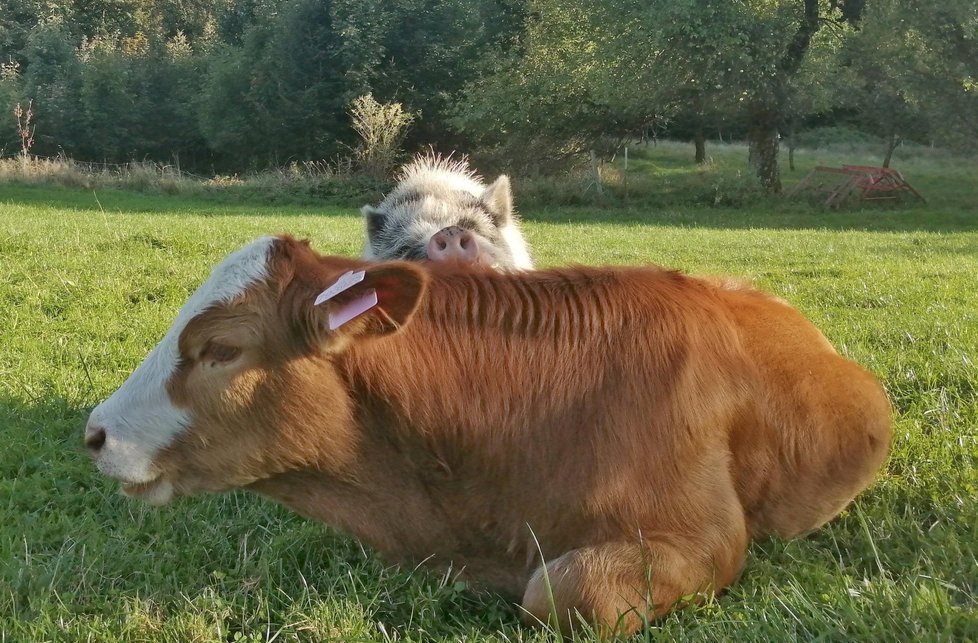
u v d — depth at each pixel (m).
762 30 17.47
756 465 2.57
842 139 30.05
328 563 2.64
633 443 2.45
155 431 2.40
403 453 2.46
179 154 28.22
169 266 5.74
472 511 2.48
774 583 2.46
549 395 2.47
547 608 2.36
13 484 2.90
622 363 2.49
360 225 10.21
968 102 18.38
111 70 26.80
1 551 2.64
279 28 24.56
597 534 2.44
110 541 2.68
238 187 18.12
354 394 2.44
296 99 24.19
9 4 34.59
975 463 2.92
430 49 23.73
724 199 18.59
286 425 2.40
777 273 6.66
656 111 18.94
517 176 20.89
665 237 10.50
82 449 3.09
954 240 10.06
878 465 2.75
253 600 2.50
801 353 2.68
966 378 3.43
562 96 19.41
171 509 2.83
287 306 2.38
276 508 2.86
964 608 2.36
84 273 5.44
